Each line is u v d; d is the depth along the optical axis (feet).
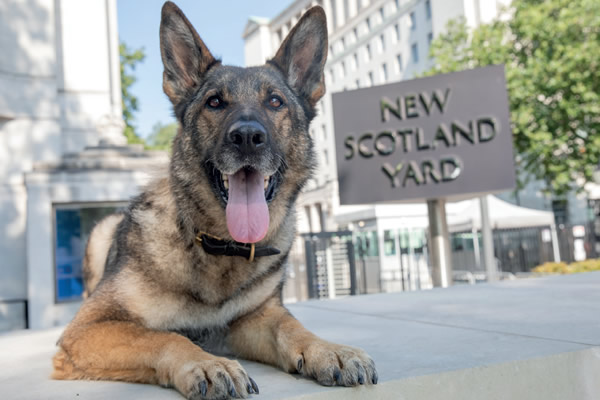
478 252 53.06
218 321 9.00
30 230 28.30
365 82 152.35
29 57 35.12
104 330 7.81
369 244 55.98
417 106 28.73
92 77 39.68
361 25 153.17
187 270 8.43
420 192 28.76
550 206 91.30
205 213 8.73
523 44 67.67
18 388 7.52
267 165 8.86
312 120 11.17
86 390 7.14
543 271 43.62
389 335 10.73
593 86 60.64
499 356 8.00
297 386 6.84
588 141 62.34
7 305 32.14
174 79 10.27
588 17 60.44
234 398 6.27
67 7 39.19
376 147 29.43
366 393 6.66
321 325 12.72
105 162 30.32
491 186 27.48
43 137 35.24
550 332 9.95
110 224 14.48
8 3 34.50
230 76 9.92
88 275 15.14
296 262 42.60
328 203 124.47
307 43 11.25
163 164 10.36
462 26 75.41
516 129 62.64
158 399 6.50
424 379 7.02
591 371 8.27
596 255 61.31
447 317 12.95
